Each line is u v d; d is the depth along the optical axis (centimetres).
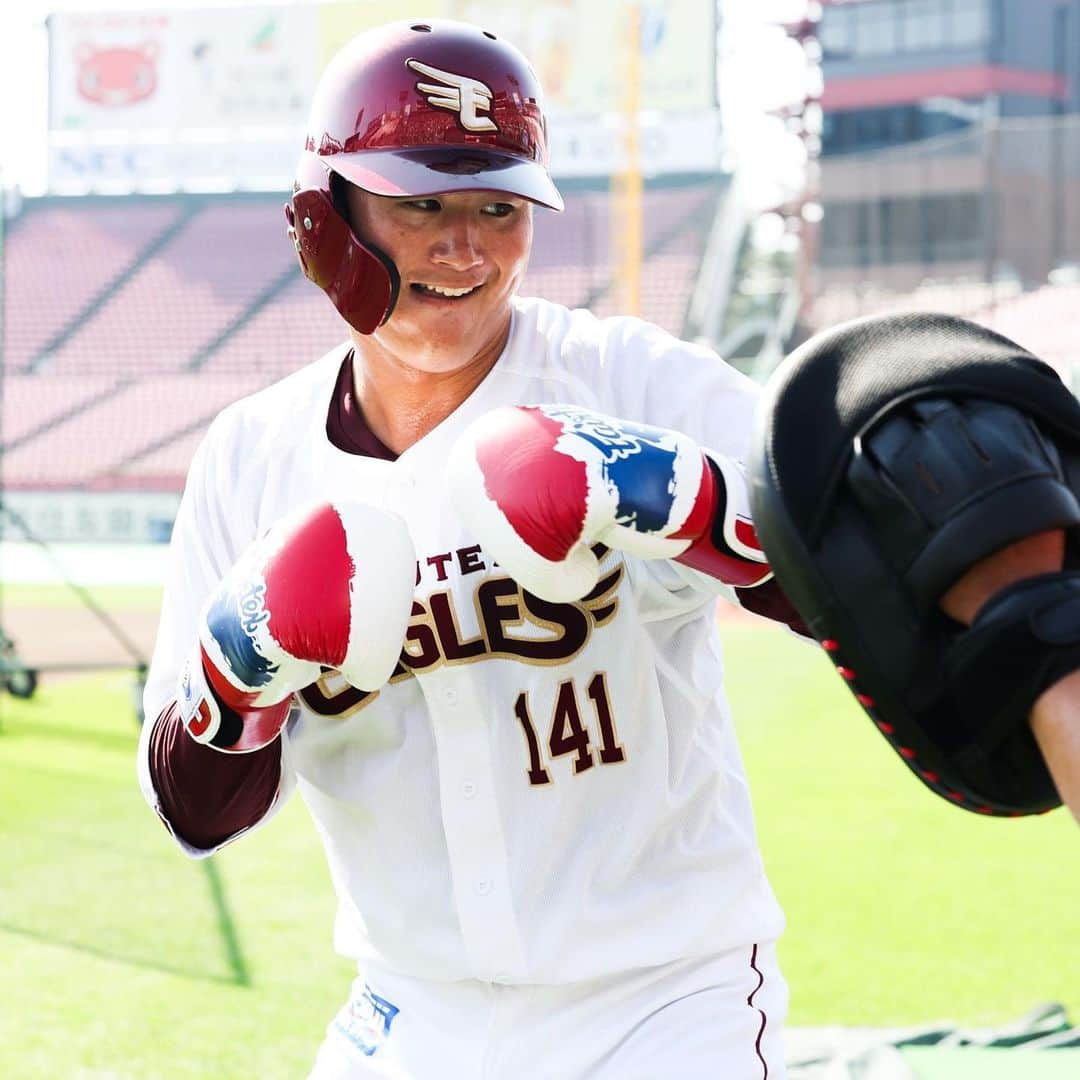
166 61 3978
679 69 3628
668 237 3712
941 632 149
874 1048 509
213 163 3994
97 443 3525
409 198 245
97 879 816
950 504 145
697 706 265
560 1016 262
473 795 258
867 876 809
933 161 3083
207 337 3781
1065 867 820
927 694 149
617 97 3666
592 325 277
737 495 204
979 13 4278
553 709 256
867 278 3164
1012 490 145
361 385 274
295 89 3944
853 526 152
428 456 264
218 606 230
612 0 3641
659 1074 253
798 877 809
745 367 3553
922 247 3112
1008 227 3008
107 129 4016
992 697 144
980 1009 612
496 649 257
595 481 195
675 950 260
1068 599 142
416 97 248
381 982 279
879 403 151
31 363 3794
